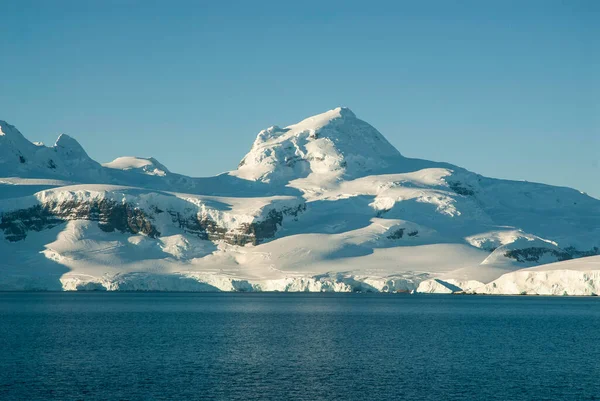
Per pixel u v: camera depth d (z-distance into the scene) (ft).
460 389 573.33
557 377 618.85
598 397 551.59
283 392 561.84
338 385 584.81
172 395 551.59
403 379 607.78
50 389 568.00
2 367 652.48
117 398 542.57
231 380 599.98
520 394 559.38
